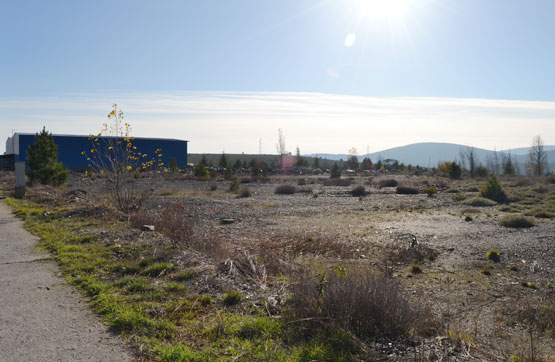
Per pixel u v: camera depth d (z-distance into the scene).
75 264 6.38
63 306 4.68
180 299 4.96
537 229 13.27
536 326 5.43
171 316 4.44
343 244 10.88
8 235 8.73
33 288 5.29
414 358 3.56
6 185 23.98
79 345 3.72
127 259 6.73
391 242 11.49
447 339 4.07
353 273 5.40
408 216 17.09
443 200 23.67
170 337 3.96
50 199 15.07
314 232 13.09
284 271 7.15
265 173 49.16
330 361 3.50
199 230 12.83
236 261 6.70
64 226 9.75
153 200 20.02
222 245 9.11
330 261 9.20
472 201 21.22
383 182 35.78
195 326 4.21
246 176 49.25
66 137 55.50
